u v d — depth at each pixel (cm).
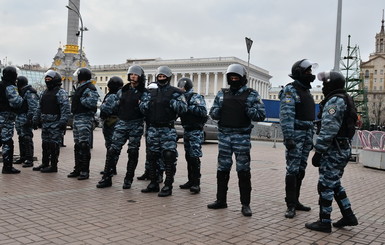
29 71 6856
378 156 1149
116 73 9356
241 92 534
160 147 643
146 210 521
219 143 553
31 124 835
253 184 773
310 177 902
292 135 518
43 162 812
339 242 422
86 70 744
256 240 415
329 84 470
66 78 5762
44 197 570
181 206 556
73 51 5650
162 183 740
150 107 633
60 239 388
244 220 495
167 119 628
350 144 470
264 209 561
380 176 1009
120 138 673
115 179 762
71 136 1872
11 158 757
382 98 7844
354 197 693
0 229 412
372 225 500
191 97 663
